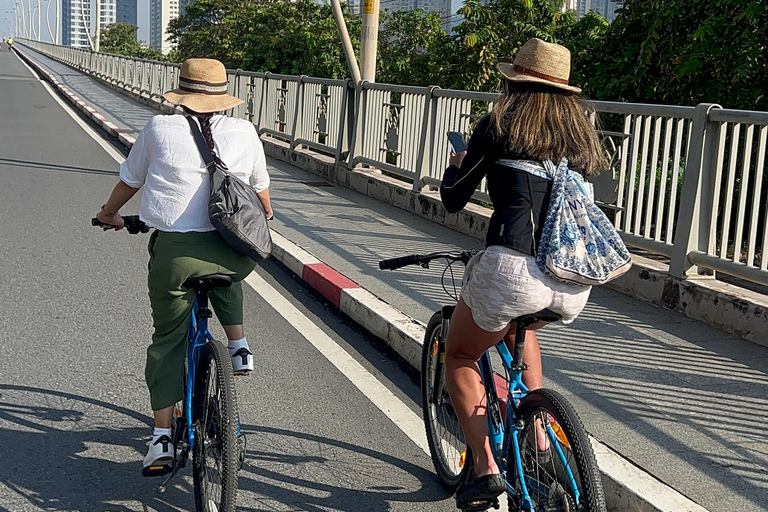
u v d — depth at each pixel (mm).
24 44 122625
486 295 3045
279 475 4031
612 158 7066
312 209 10164
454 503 3863
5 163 13594
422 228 9234
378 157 11367
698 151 6082
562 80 3086
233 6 36906
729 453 4035
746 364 5188
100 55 39156
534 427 3113
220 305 3920
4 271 7309
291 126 14805
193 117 3646
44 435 4324
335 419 4652
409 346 5535
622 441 4129
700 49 9703
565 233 2965
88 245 8383
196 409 3555
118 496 3805
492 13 16484
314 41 25297
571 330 5762
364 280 6965
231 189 3461
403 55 23125
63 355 5395
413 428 4586
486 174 3180
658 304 6352
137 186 3676
